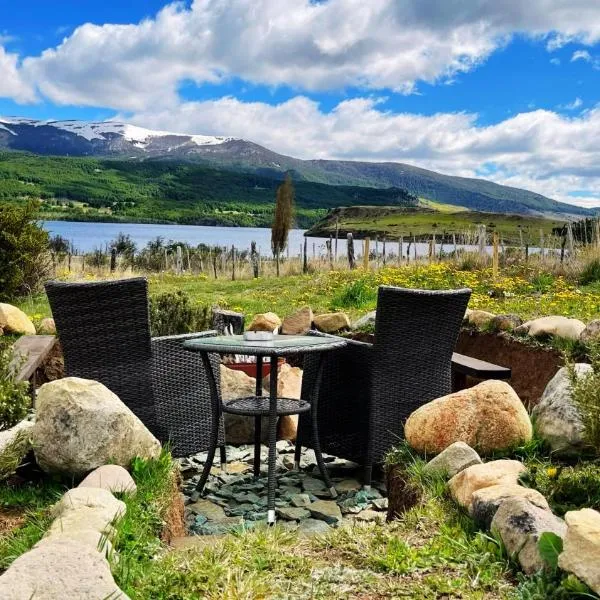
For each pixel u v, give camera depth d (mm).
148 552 3057
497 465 3766
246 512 4598
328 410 5465
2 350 4797
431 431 4387
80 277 17234
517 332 7273
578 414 4199
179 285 17922
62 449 3910
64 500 3223
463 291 5184
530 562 2844
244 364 7312
